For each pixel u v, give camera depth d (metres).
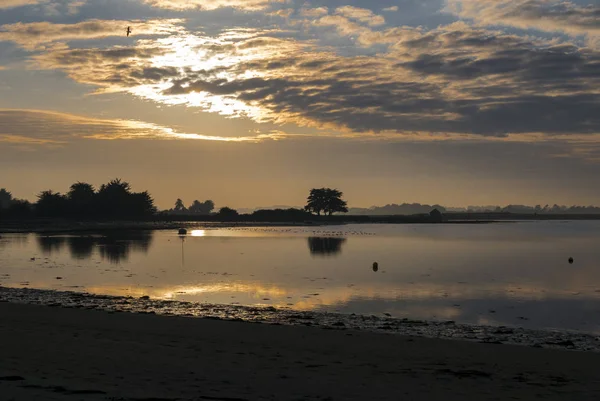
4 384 12.32
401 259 58.53
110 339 18.16
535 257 62.34
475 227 184.25
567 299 31.69
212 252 66.56
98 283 37.41
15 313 23.33
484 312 27.31
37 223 151.38
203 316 24.38
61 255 60.91
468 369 15.20
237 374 14.06
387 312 27.03
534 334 21.80
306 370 14.73
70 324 20.95
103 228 140.50
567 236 119.12
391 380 13.94
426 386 13.45
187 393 12.15
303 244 84.12
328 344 18.11
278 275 42.59
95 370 13.98
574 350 18.12
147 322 21.50
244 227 166.00
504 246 82.94
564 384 13.81
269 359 15.87
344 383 13.54
